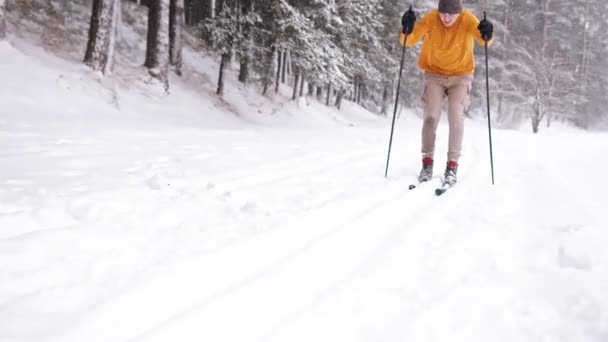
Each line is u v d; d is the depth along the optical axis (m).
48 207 2.34
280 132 8.63
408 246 1.95
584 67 39.66
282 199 2.79
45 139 5.01
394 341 1.20
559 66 32.06
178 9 14.88
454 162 3.51
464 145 7.27
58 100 8.34
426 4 28.00
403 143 6.96
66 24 13.43
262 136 7.19
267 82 17.12
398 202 2.76
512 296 1.45
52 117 7.43
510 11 39.19
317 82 17.09
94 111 8.80
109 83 10.42
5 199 2.47
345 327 1.28
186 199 2.71
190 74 15.77
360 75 24.55
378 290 1.51
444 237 2.08
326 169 4.05
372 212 2.48
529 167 4.35
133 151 4.59
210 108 13.41
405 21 3.84
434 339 1.21
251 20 14.75
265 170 3.86
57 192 2.69
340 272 1.67
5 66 8.44
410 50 27.56
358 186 3.27
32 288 1.48
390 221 2.34
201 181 3.25
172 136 6.26
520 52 32.38
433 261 1.77
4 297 1.40
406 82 29.81
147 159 4.14
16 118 6.71
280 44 15.58
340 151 5.45
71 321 1.25
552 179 3.50
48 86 8.61
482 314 1.34
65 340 1.15
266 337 1.22
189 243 1.94
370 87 30.17
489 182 3.55
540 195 2.93
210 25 14.88
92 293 1.44
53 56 10.77
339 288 1.52
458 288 1.52
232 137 6.68
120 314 1.31
